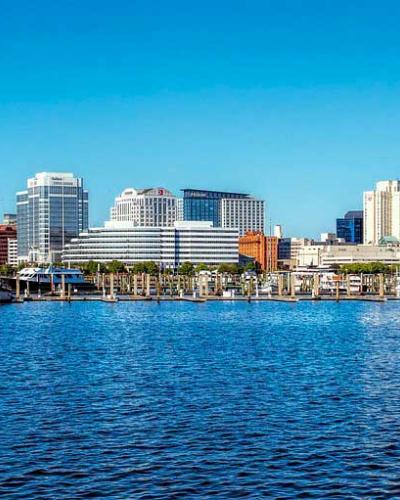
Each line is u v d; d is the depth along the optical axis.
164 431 78.25
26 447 72.44
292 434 77.12
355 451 71.19
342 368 121.50
